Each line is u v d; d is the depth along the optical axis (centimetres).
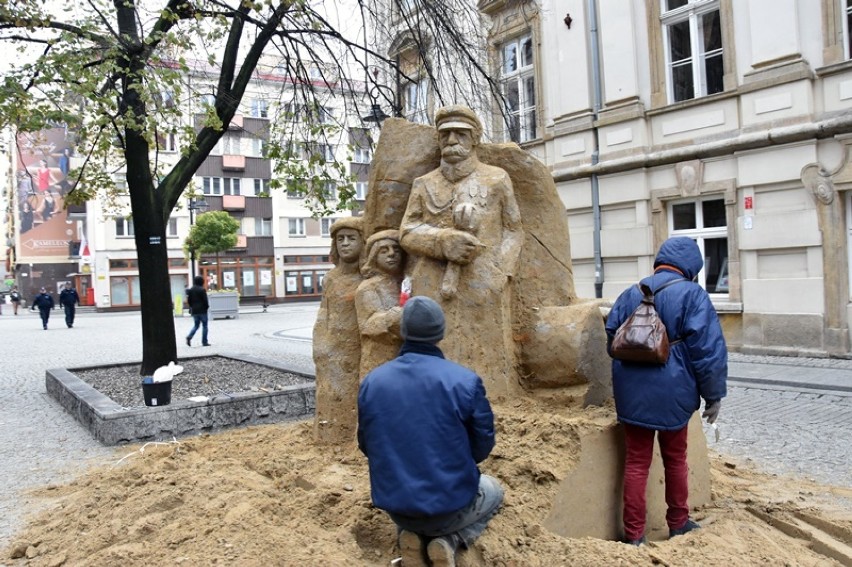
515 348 428
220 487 393
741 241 1113
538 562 295
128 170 893
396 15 1026
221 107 936
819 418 669
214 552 306
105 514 383
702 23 1177
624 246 1263
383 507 274
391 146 470
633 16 1238
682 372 331
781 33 1043
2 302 5091
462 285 405
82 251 3562
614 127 1264
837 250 1011
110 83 825
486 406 279
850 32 1008
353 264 493
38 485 507
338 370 480
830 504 416
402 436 272
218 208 3834
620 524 368
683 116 1182
